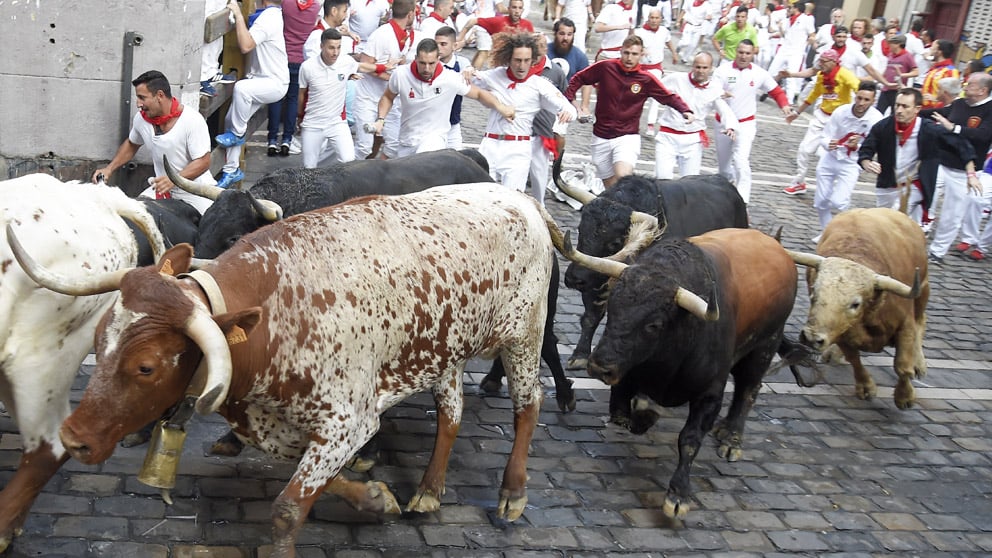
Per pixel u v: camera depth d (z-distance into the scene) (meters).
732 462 6.25
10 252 3.98
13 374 4.07
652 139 15.85
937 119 11.08
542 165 10.46
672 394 5.54
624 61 9.92
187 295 3.55
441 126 9.65
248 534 4.70
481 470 5.67
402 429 6.02
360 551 4.71
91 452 3.46
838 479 6.23
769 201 13.19
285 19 11.55
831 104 13.04
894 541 5.57
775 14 22.02
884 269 7.00
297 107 12.01
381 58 11.32
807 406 7.33
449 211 4.72
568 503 5.46
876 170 11.02
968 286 10.88
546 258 5.20
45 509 4.64
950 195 11.34
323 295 4.04
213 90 9.28
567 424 6.45
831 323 6.52
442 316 4.50
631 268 5.16
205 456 5.35
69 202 4.34
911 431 7.14
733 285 5.63
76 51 8.04
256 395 3.94
